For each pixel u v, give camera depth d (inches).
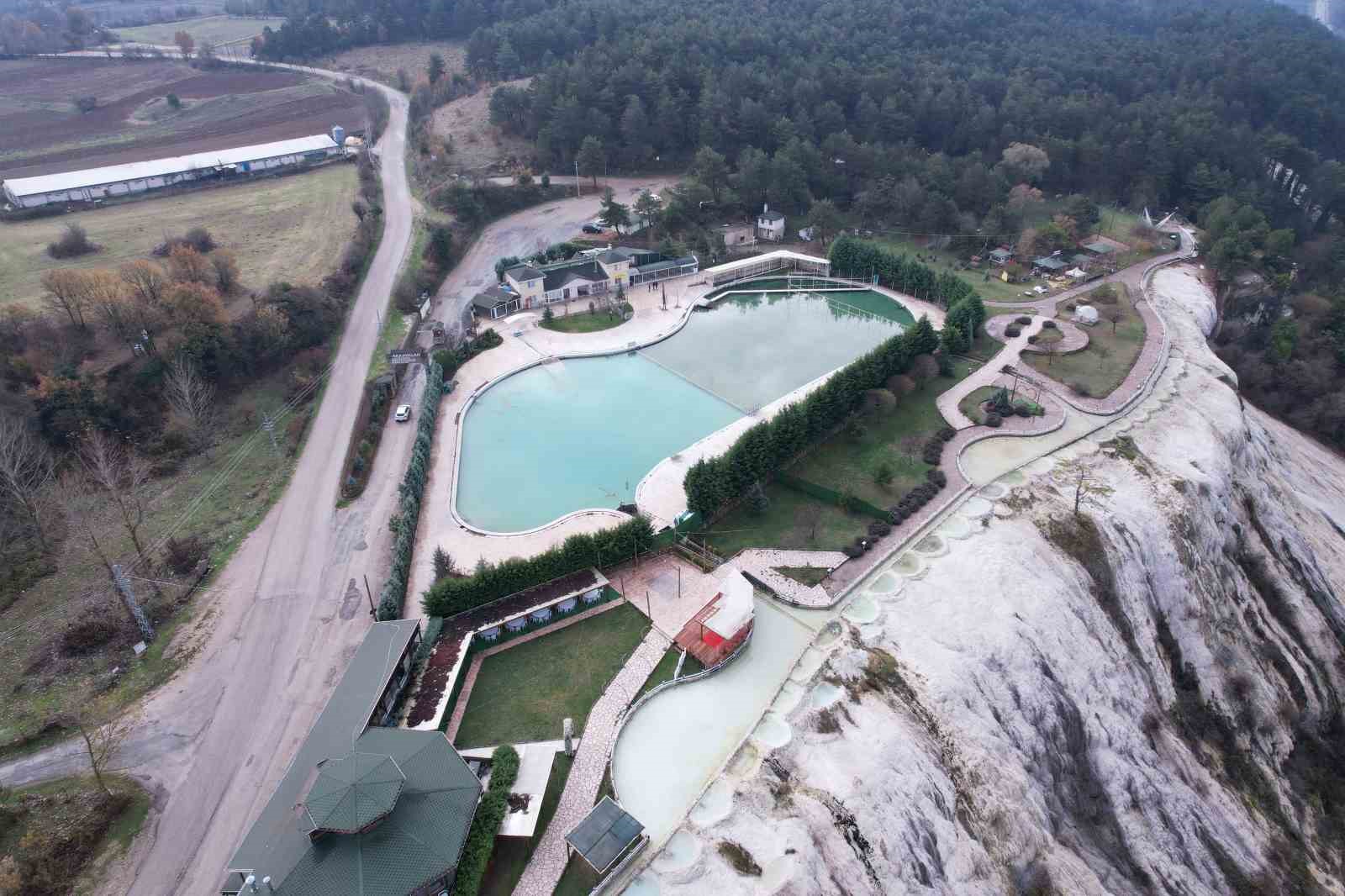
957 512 3139.8
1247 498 3543.3
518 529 3134.8
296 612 2706.7
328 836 1774.1
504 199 6515.8
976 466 3415.4
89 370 3700.8
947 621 2593.5
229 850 1973.4
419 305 4886.8
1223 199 6107.3
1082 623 2723.9
